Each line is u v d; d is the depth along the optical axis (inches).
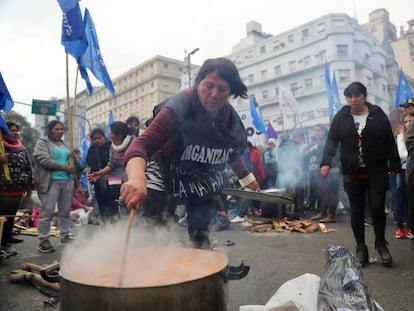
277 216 200.4
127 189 41.6
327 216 213.9
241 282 94.6
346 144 111.2
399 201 149.3
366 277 98.3
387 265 108.0
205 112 61.4
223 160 70.2
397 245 136.5
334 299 51.4
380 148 107.2
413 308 76.7
